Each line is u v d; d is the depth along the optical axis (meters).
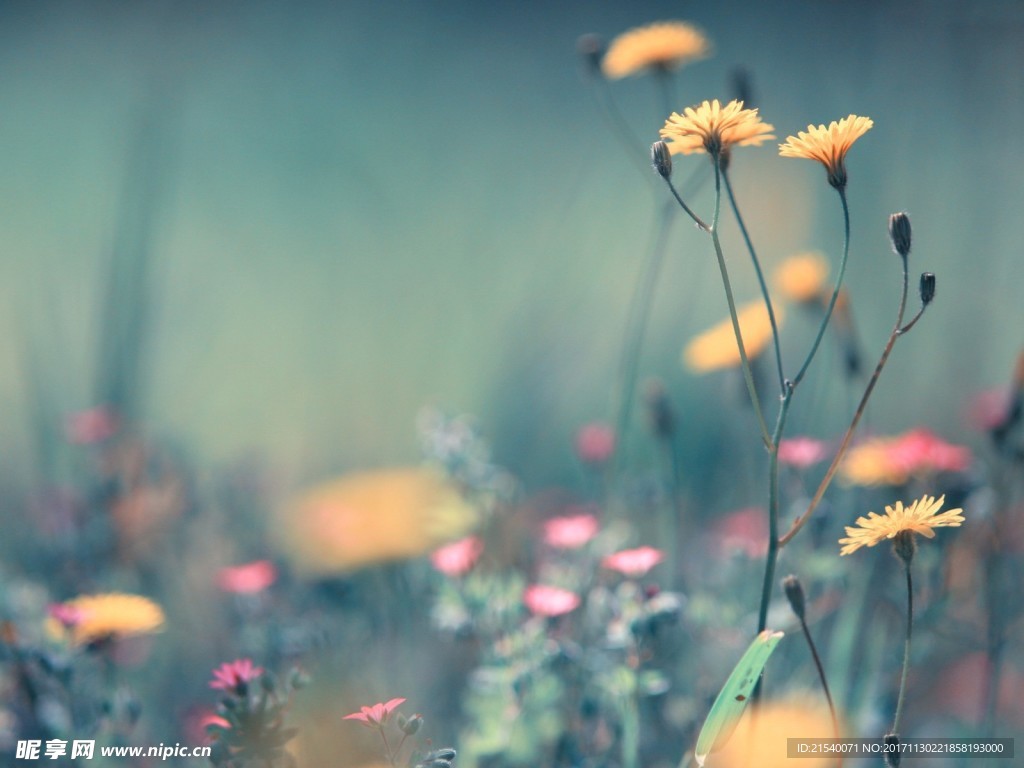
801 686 1.18
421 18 4.04
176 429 1.67
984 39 2.49
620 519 1.33
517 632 1.15
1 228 2.59
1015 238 1.89
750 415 1.33
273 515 1.48
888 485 1.17
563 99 3.47
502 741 1.14
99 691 1.16
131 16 3.88
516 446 1.76
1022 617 1.21
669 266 2.13
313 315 2.12
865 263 1.86
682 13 3.58
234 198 2.78
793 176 2.20
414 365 1.93
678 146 1.05
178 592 1.34
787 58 2.98
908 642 1.04
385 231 2.53
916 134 2.25
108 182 2.86
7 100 3.50
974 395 1.62
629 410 1.24
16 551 1.39
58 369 1.80
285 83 3.60
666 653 1.19
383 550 1.21
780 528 1.23
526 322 1.97
